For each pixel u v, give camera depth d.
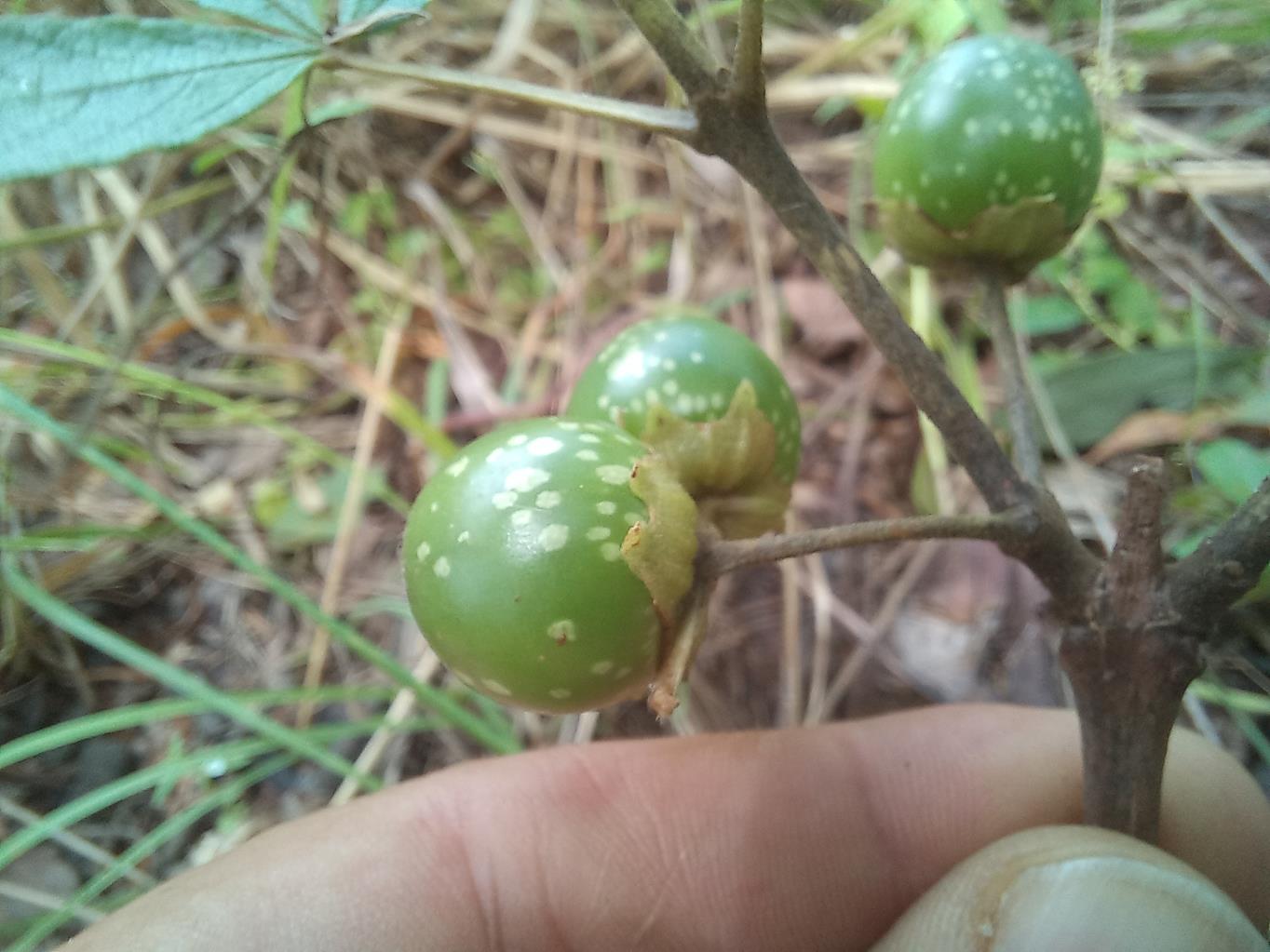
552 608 0.05
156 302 0.15
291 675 0.13
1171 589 0.06
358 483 0.13
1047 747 0.09
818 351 0.15
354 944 0.08
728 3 0.15
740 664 0.12
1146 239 0.14
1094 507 0.12
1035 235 0.07
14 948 0.09
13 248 0.13
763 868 0.09
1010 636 0.12
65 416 0.14
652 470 0.06
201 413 0.15
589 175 0.17
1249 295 0.13
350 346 0.16
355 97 0.16
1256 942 0.06
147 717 0.10
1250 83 0.15
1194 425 0.12
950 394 0.06
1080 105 0.07
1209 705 0.11
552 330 0.16
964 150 0.07
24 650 0.12
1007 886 0.06
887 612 0.12
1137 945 0.06
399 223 0.17
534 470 0.06
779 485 0.07
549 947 0.09
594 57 0.18
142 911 0.07
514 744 0.11
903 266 0.15
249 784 0.12
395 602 0.13
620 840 0.09
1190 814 0.08
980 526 0.06
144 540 0.13
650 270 0.16
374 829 0.08
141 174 0.15
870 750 0.10
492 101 0.17
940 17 0.13
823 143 0.17
